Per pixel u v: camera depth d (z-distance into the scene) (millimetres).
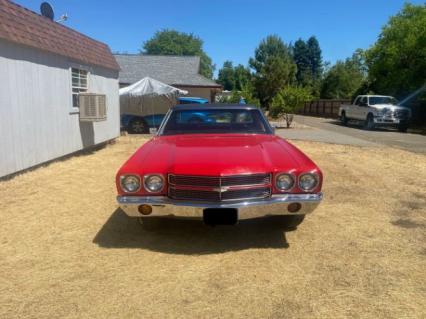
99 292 3209
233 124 5430
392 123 19641
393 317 2867
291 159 4113
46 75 8695
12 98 7305
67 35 10352
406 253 3986
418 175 7898
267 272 3561
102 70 12562
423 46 22547
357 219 5059
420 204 5773
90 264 3721
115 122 14086
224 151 4242
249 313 2906
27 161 7906
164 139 5023
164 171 3926
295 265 3703
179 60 29828
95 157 10273
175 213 3881
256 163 3934
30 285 3322
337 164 9180
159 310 2949
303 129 20516
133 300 3088
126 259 3832
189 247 4125
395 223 4918
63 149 9672
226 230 4613
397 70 23891
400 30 23781
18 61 7512
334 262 3770
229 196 3838
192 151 4270
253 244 4207
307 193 3949
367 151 11609
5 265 3703
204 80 27000
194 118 5477
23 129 7715
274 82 46125
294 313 2908
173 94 17375
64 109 9680
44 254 3955
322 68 79312
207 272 3559
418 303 3053
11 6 7824
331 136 16625
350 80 45938
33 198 6031
